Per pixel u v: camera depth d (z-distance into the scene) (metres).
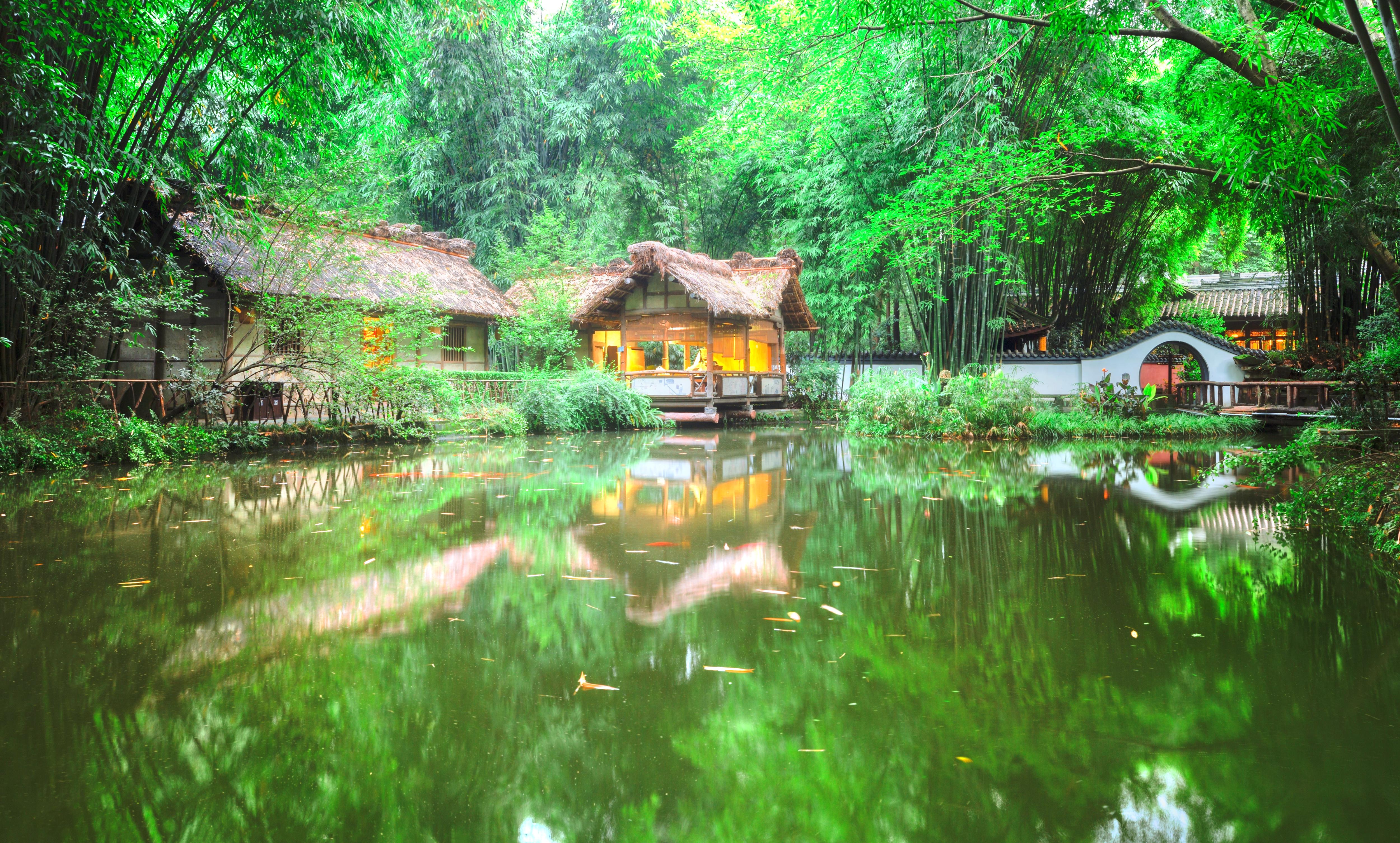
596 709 2.62
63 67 9.01
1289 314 16.42
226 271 12.38
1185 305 27.69
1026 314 21.77
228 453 11.68
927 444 14.13
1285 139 6.73
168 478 8.72
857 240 14.19
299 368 12.77
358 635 3.36
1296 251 15.16
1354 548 5.08
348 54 11.06
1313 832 1.87
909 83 14.63
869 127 17.98
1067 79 13.27
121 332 10.82
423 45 20.72
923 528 5.87
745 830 1.91
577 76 24.73
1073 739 2.38
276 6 9.73
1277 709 2.57
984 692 2.74
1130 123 13.60
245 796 2.07
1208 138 11.69
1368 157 8.63
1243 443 13.88
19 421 9.58
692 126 25.53
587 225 23.77
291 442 12.63
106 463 9.99
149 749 2.32
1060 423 15.09
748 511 6.65
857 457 11.50
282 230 12.27
